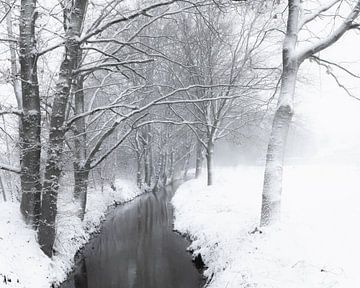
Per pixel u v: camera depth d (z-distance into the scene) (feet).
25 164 33.68
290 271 21.95
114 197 95.20
